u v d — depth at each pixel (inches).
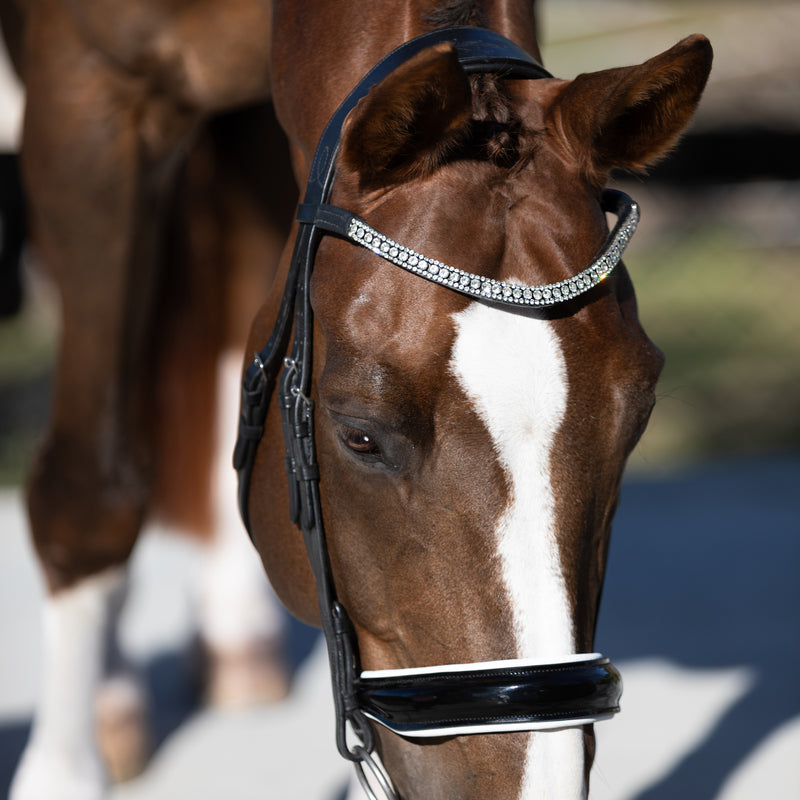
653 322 577.3
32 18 148.9
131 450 161.9
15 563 279.6
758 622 228.4
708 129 460.1
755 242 689.0
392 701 85.7
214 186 184.2
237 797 167.0
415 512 83.9
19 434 405.4
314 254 92.9
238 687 196.2
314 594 102.3
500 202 86.3
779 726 183.3
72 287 154.2
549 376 82.3
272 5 127.1
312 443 93.4
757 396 449.7
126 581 164.9
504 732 82.3
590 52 566.6
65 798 157.0
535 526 81.1
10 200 343.0
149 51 142.3
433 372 82.0
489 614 81.7
